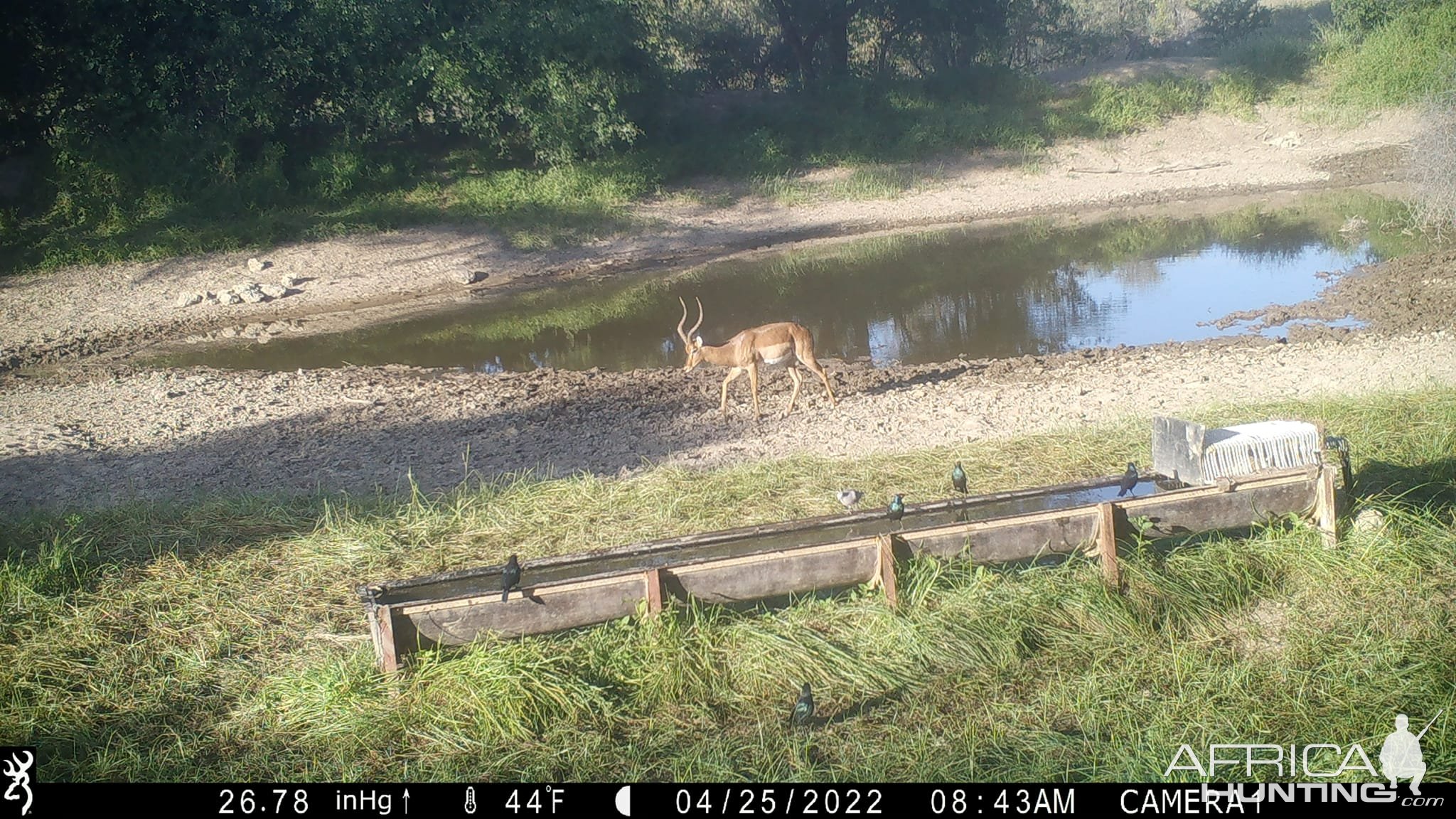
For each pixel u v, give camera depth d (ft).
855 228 85.10
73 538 28.17
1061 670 21.03
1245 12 134.82
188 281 71.56
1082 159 99.96
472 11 91.30
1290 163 96.07
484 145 95.86
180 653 22.59
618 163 90.89
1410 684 19.69
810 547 22.17
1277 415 33.40
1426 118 71.46
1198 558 23.95
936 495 28.84
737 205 90.12
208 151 83.56
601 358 54.44
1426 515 25.08
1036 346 52.08
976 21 114.83
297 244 78.13
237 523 29.84
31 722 20.21
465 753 19.24
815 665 21.04
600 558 23.07
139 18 84.38
